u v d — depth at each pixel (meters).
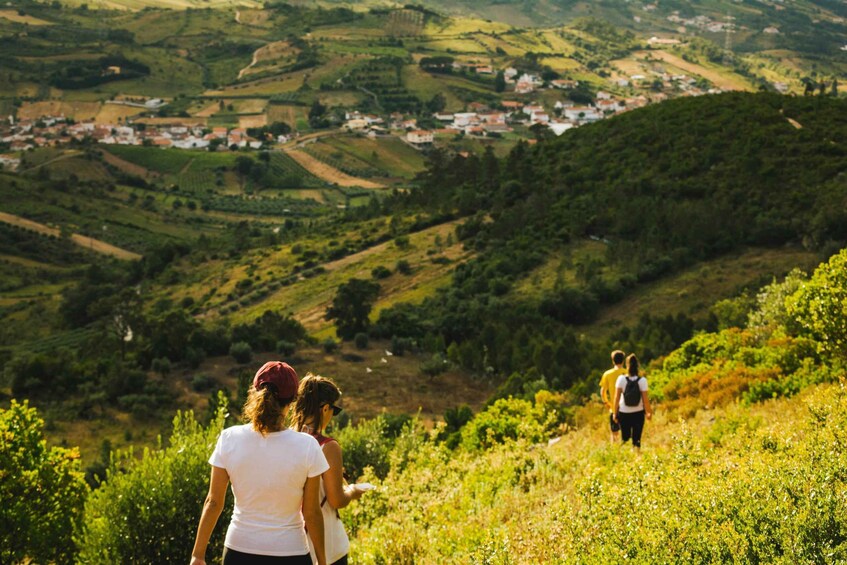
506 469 11.78
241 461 4.93
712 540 5.54
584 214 92.62
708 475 7.34
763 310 32.19
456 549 8.29
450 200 117.94
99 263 148.25
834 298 15.62
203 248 139.75
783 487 6.18
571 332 61.44
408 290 88.81
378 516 11.13
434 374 58.06
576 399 30.80
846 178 83.88
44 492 13.95
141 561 12.41
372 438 19.08
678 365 26.98
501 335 61.47
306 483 5.00
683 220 81.81
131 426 49.28
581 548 6.32
